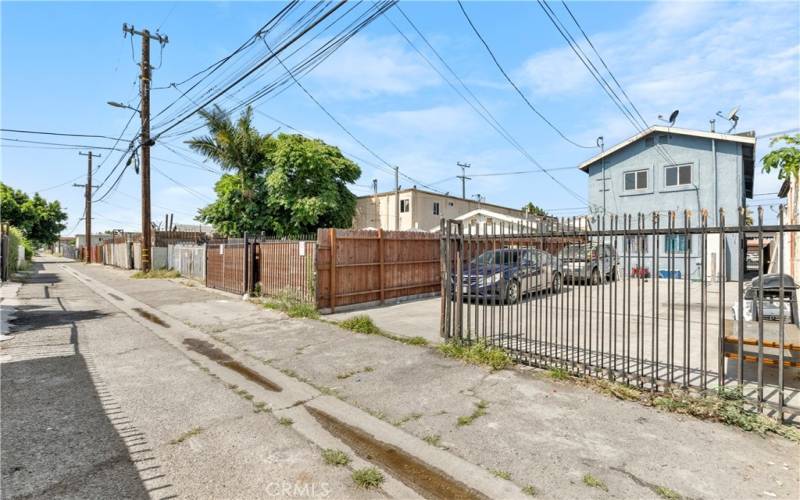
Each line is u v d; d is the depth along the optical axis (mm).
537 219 6117
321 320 8797
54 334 7699
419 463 3256
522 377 5059
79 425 3873
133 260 28469
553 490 2836
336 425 3965
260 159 23250
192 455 3346
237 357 6391
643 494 2758
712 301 10883
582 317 9281
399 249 11695
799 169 4672
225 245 14109
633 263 18094
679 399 4086
